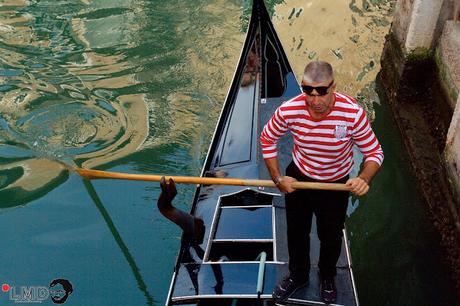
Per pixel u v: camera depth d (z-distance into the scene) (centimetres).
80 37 818
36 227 525
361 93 703
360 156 591
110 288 467
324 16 879
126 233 519
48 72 745
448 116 546
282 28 857
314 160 282
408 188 561
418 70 609
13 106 681
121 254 497
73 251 502
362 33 843
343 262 365
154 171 584
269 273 358
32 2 901
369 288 466
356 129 266
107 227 525
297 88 577
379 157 276
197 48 787
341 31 845
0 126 648
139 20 853
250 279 356
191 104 684
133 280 473
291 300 338
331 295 335
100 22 850
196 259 379
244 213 415
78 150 616
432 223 514
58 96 698
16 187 568
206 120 655
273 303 341
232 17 852
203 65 754
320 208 300
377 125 646
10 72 743
